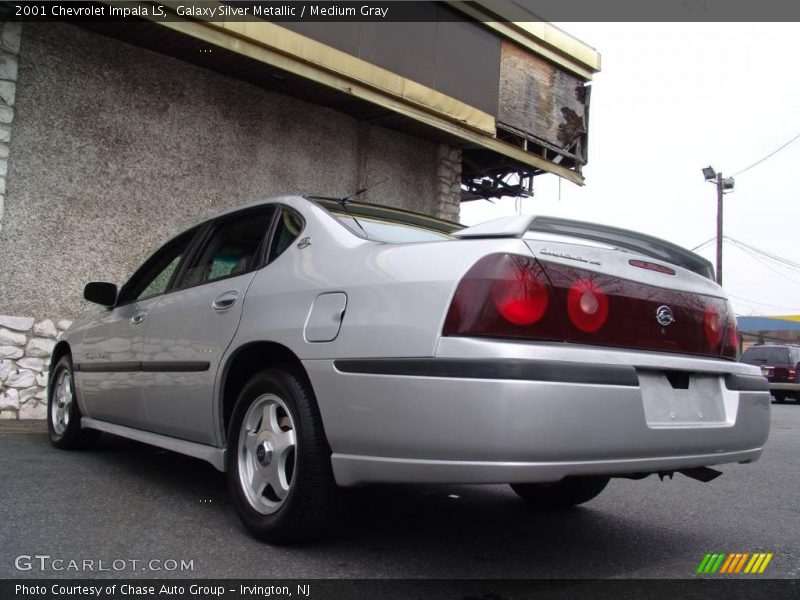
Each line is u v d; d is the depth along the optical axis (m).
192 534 3.16
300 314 2.98
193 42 7.38
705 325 3.04
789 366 18.83
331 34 8.27
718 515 4.02
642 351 2.73
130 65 7.58
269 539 2.99
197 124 8.05
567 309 2.55
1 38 6.68
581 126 11.60
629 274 2.78
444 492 4.36
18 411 6.77
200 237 4.20
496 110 10.25
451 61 9.63
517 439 2.31
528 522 3.71
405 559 2.95
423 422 2.44
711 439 2.84
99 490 3.92
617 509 4.09
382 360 2.57
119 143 7.48
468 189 12.33
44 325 6.92
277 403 3.05
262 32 7.42
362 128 9.58
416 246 2.76
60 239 7.07
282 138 8.76
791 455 6.57
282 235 3.49
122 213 7.47
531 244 2.56
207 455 3.45
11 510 3.45
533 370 2.34
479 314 2.43
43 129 7.01
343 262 2.97
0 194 6.59
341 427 2.69
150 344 4.01
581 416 2.39
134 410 4.17
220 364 3.36
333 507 2.86
